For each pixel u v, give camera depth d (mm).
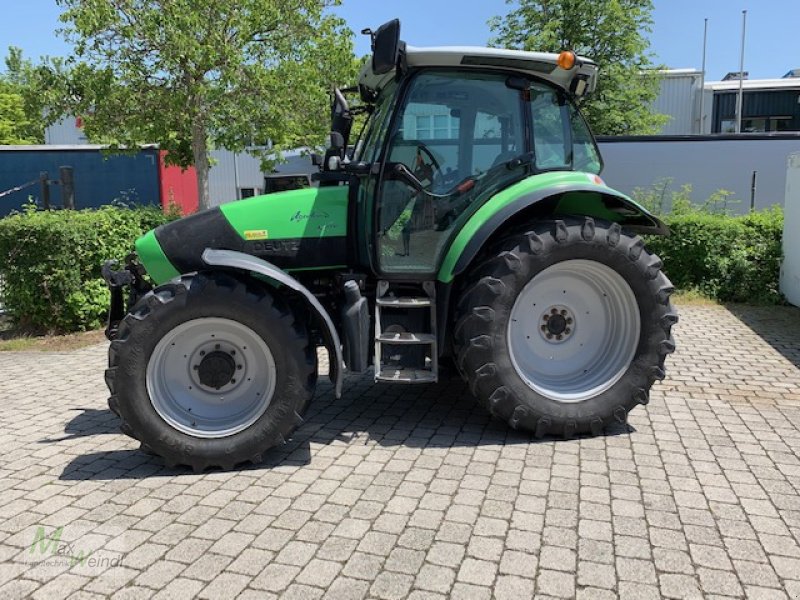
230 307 3768
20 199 20516
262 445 3828
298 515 3297
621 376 4297
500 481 3641
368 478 3703
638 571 2805
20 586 2746
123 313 4375
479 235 4105
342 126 4480
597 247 4176
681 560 2881
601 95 19797
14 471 3871
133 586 2738
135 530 3172
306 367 3846
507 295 4074
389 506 3375
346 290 4109
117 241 7938
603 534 3090
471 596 2654
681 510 3305
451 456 3992
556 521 3207
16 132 37750
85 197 20484
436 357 4148
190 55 9781
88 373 6109
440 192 4293
